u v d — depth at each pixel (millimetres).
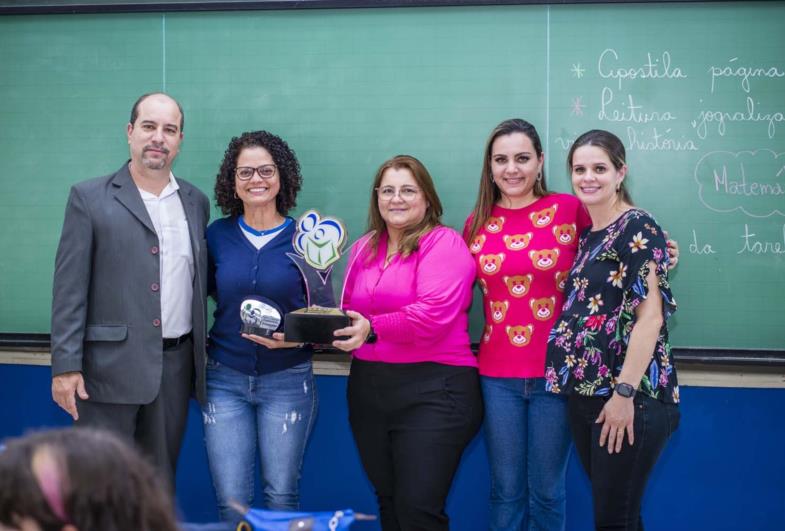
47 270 2396
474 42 2256
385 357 1906
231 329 1958
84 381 1876
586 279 1737
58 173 2375
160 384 1889
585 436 1755
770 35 2174
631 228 1666
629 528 1702
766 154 2197
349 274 2027
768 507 2219
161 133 1873
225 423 1954
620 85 2223
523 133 1942
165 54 2338
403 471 1863
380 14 2279
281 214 2062
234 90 2332
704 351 2213
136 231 1867
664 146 2221
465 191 2287
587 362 1705
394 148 2301
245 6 2291
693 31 2193
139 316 1863
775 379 2201
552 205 1959
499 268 1935
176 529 642
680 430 2242
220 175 2033
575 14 2223
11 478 587
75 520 585
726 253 2223
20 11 2336
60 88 2363
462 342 1943
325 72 2305
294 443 1973
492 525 2041
